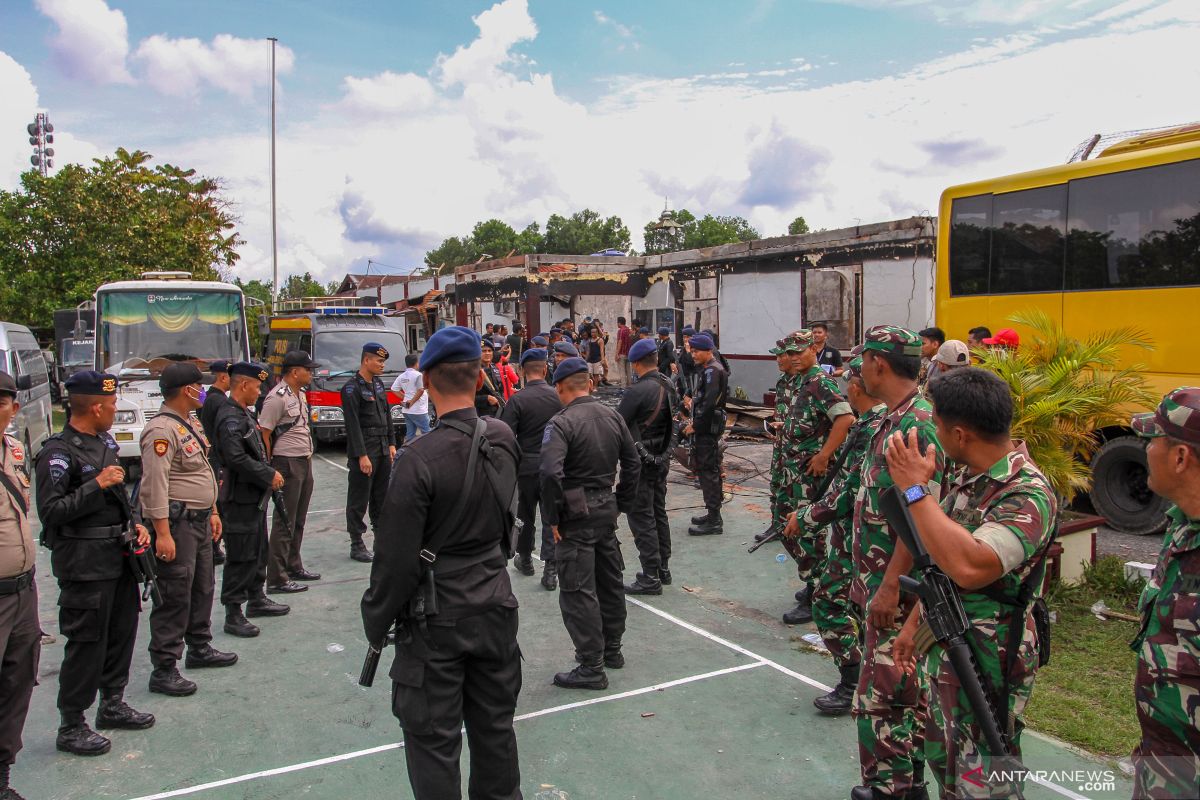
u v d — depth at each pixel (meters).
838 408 5.19
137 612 4.18
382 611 2.79
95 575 3.89
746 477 10.80
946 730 2.46
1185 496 2.09
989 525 2.31
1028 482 2.37
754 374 17.50
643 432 6.14
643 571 6.44
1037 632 2.42
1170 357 7.61
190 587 4.68
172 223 24.08
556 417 4.70
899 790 3.11
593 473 4.66
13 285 22.16
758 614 5.81
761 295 17.19
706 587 6.41
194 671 4.95
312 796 3.57
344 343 14.20
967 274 9.25
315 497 10.21
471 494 2.85
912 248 14.07
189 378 4.64
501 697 2.98
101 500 3.86
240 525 5.46
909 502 2.37
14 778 3.73
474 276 22.14
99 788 3.65
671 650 5.18
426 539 2.82
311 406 13.38
